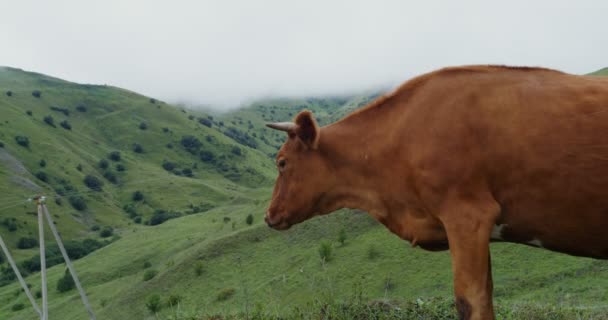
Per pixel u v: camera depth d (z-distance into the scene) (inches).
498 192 200.7
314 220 3147.1
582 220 193.2
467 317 195.5
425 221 223.1
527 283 1774.1
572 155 188.5
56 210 6131.9
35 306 364.8
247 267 2810.0
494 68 212.8
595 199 188.5
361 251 2438.5
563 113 191.8
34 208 5831.7
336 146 246.4
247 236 3248.0
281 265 2691.9
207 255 3102.9
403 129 222.7
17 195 5979.3
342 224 2952.8
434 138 210.1
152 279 3043.8
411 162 217.2
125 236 5442.9
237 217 5132.9
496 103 202.2
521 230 206.1
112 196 7283.5
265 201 5610.2
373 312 295.7
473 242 198.1
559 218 195.9
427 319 289.0
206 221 5521.7
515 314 333.1
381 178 234.7
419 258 2138.3
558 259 1891.0
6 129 7618.1
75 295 3555.6
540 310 353.1
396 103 231.6
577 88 195.2
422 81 225.6
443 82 217.8
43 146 7637.8
